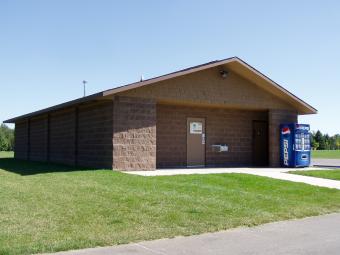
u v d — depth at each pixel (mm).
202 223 7887
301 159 19766
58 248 6090
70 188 11102
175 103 18406
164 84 16844
